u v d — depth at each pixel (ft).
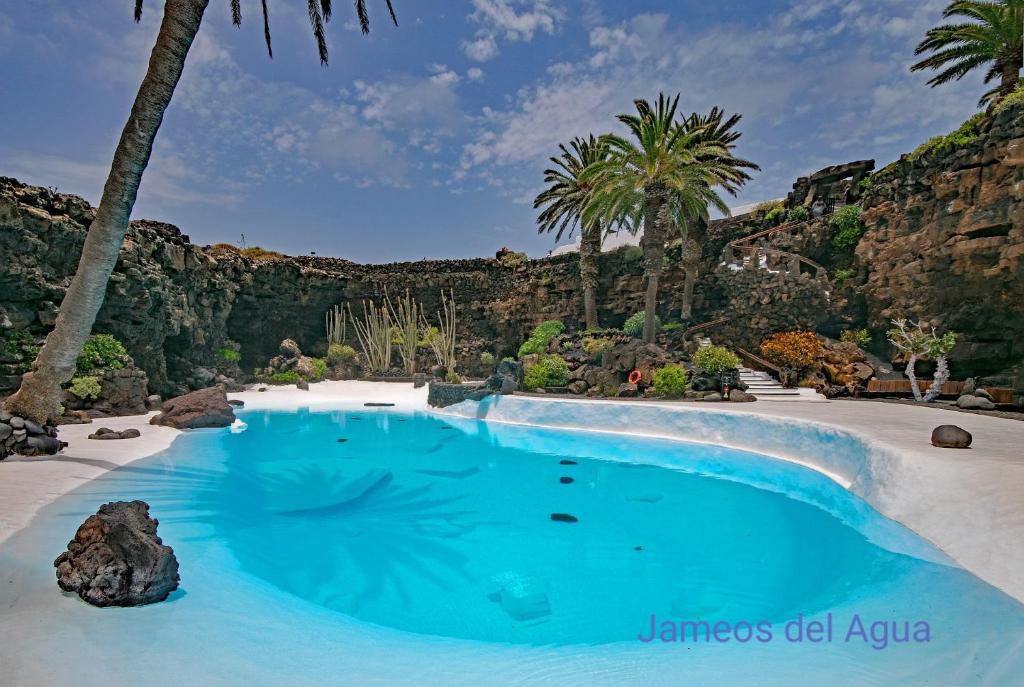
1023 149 43.55
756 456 35.37
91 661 10.43
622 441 43.09
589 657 12.00
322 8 36.78
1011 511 16.78
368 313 108.58
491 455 39.81
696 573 18.65
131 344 57.82
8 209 44.09
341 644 12.50
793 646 12.29
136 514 15.26
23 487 24.50
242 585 16.28
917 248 54.70
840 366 55.83
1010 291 46.42
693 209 70.69
